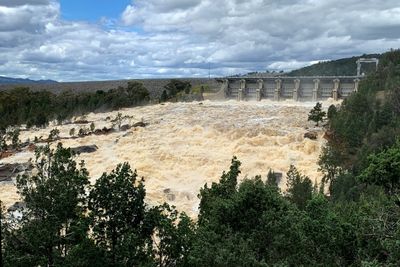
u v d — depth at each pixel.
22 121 145.38
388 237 28.73
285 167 86.38
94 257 26.19
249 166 87.06
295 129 103.19
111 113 143.25
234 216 28.58
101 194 28.66
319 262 28.45
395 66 130.75
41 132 124.00
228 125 108.25
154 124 117.12
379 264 26.89
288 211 29.16
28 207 28.11
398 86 104.00
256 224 28.34
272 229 27.34
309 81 154.62
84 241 26.34
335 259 29.19
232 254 24.94
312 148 92.44
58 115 142.25
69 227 28.14
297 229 27.70
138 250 27.64
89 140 105.56
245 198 28.81
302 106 131.00
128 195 29.11
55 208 27.66
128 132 110.69
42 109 151.62
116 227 28.77
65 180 28.50
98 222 28.66
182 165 89.44
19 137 119.75
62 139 108.50
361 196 48.03
